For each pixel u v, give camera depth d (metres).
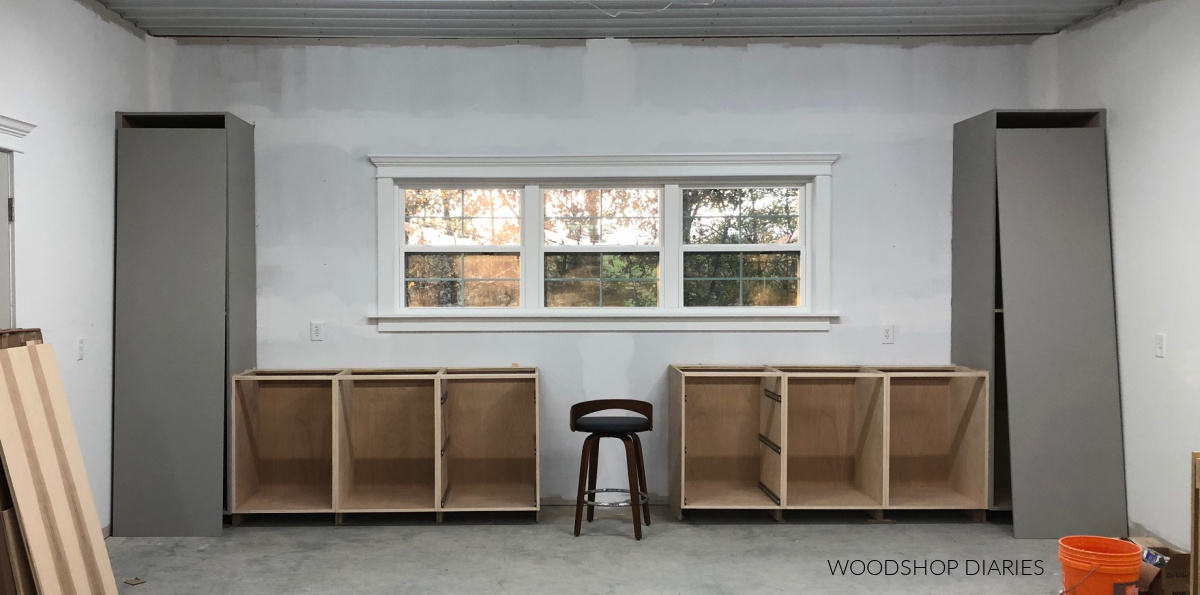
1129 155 4.13
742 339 4.78
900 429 4.74
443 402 4.46
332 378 4.32
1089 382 4.20
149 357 4.21
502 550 3.94
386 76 4.73
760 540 4.10
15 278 3.45
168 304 4.23
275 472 4.68
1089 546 3.43
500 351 4.76
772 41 4.77
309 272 4.71
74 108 3.88
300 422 4.67
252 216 4.64
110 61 4.21
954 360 4.75
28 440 2.89
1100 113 4.31
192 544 4.04
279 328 4.71
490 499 4.47
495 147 4.75
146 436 4.21
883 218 4.78
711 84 4.77
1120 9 4.18
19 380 2.93
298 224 4.71
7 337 3.05
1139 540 3.51
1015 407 4.20
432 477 4.70
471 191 4.85
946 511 4.64
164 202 4.23
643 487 4.43
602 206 4.86
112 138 4.22
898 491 4.62
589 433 4.51
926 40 4.77
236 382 4.28
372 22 4.43
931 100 4.77
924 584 3.49
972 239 4.54
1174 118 3.81
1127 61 4.13
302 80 4.70
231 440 4.23
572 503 4.78
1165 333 3.87
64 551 2.95
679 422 4.39
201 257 4.25
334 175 4.72
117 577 3.57
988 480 4.31
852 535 4.18
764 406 4.60
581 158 4.71
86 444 3.97
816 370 4.73
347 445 4.48
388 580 3.54
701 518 4.48
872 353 4.79
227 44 4.68
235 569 3.68
